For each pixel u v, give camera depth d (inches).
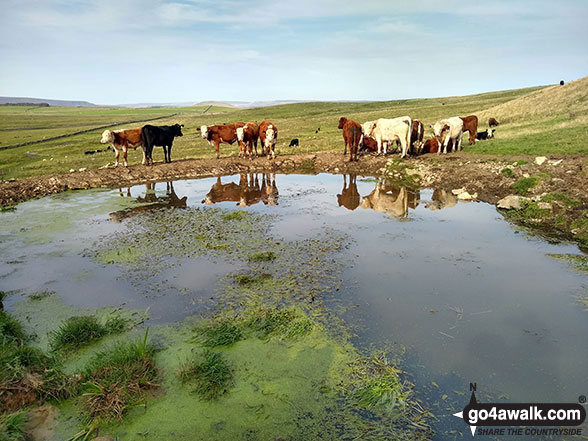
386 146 761.0
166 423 149.8
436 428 146.1
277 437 142.9
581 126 725.3
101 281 288.8
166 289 272.2
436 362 184.7
